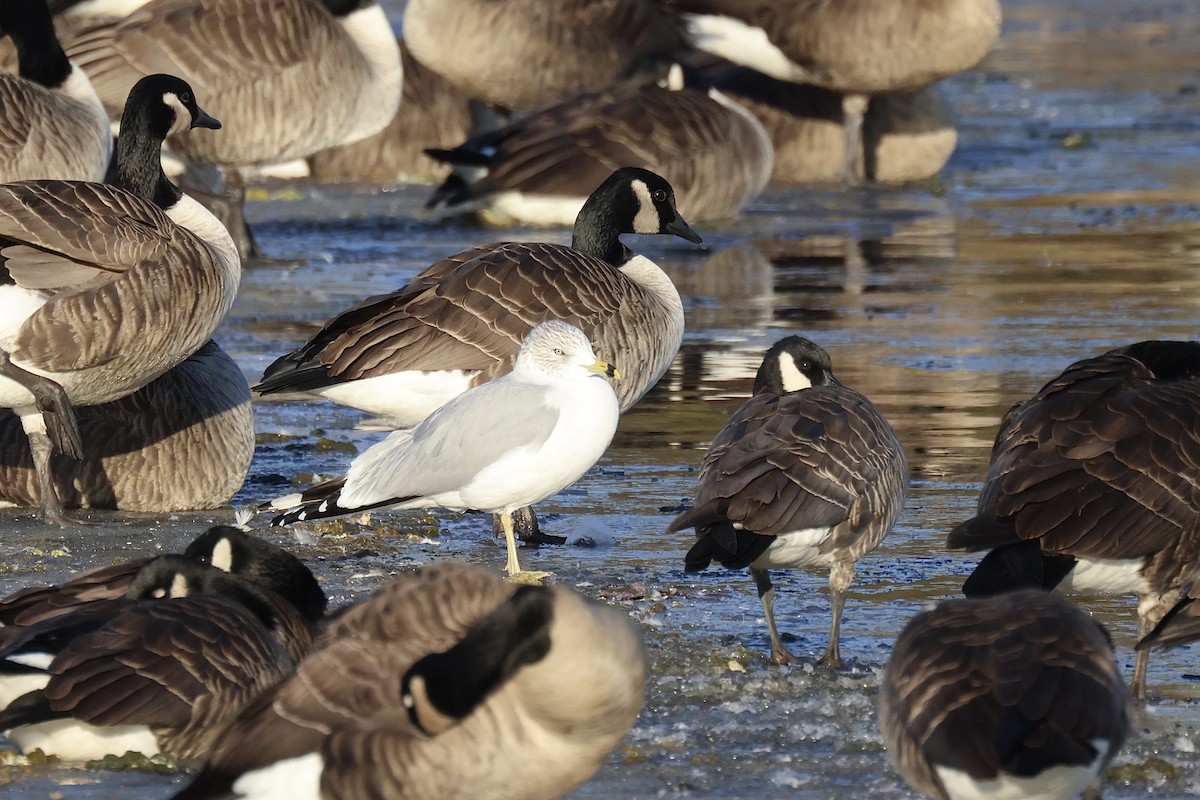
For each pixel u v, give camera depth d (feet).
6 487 47.19
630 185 53.16
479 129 102.12
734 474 34.45
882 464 35.60
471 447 39.55
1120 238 84.94
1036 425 33.68
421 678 23.43
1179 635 30.04
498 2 94.89
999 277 76.64
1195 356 36.45
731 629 37.73
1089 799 26.63
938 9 93.45
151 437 46.78
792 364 40.98
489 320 46.24
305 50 75.82
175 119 51.03
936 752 24.21
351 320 46.75
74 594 31.76
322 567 41.75
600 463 51.52
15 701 27.14
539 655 23.36
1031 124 121.29
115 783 28.27
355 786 24.25
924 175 101.55
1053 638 25.31
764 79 101.60
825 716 32.22
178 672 27.89
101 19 89.56
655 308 49.42
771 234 87.71
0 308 43.65
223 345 63.21
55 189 44.75
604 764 29.81
